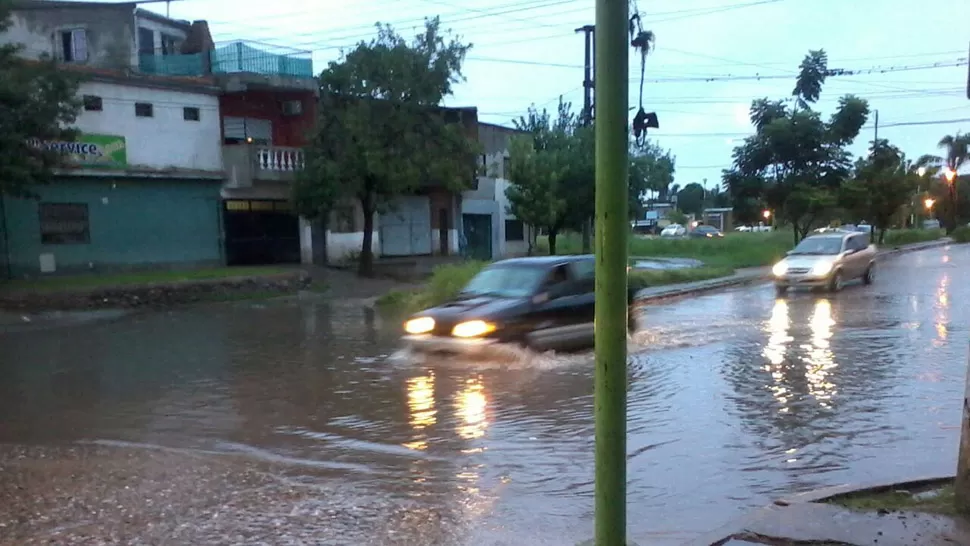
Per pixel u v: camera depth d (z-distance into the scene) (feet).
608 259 9.62
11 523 15.65
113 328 52.21
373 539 14.96
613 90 9.23
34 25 91.91
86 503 16.97
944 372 30.66
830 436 22.12
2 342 45.93
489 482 18.81
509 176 98.63
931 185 215.92
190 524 15.69
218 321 55.67
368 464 20.42
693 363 34.37
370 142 82.07
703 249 131.75
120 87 77.15
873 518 13.71
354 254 99.30
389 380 31.53
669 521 16.17
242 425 24.93
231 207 87.61
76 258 74.59
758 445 21.47
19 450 21.88
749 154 113.39
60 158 63.26
